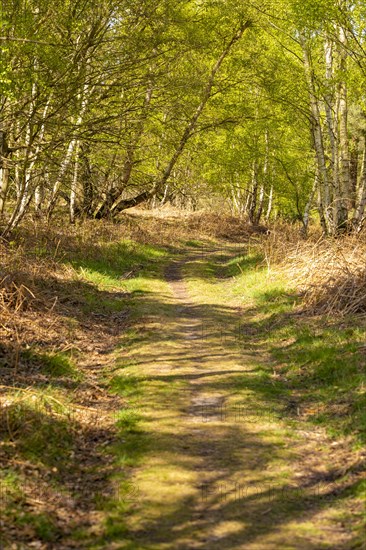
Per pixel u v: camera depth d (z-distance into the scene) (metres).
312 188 32.09
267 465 6.71
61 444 7.06
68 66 16.36
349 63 19.91
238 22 25.06
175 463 6.68
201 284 18.27
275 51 23.91
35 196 23.86
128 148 20.12
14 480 5.95
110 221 25.98
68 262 16.98
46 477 6.23
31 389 8.41
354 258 13.66
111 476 6.44
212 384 9.41
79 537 5.26
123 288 16.67
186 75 21.84
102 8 17.36
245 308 15.07
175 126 24.33
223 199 51.78
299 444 7.32
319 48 21.89
